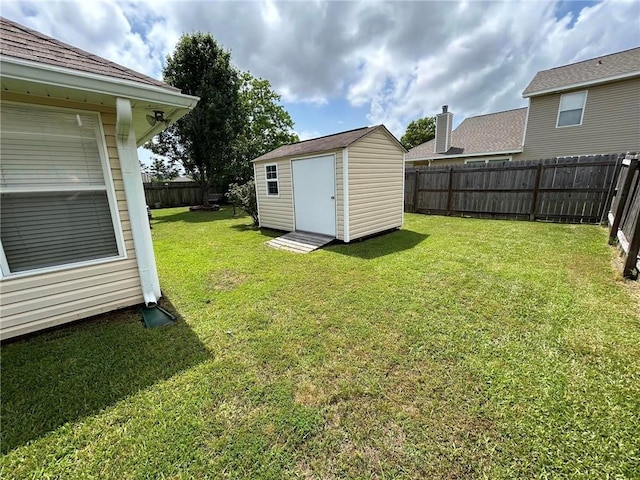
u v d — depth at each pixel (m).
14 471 1.39
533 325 2.55
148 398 1.84
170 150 13.79
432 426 1.57
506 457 1.38
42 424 1.65
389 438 1.51
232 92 13.48
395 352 2.24
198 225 9.21
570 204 7.21
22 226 2.45
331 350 2.30
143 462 1.42
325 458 1.41
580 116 9.46
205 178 14.04
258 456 1.43
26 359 2.25
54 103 2.43
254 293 3.52
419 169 9.95
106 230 2.86
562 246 5.02
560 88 9.42
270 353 2.29
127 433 1.59
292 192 6.89
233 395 1.84
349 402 1.76
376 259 4.71
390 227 6.97
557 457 1.37
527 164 7.70
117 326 2.76
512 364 2.04
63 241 2.65
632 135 8.69
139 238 3.01
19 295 2.48
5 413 1.73
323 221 6.25
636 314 2.67
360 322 2.71
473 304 2.99
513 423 1.56
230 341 2.48
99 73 2.28
